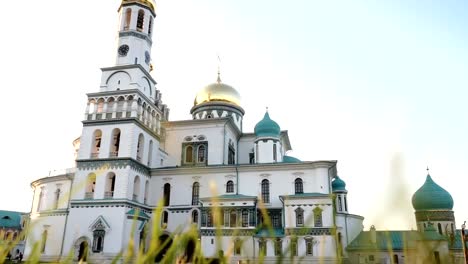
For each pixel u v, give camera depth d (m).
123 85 55.41
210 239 46.53
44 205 57.81
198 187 54.69
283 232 45.22
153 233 2.45
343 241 45.91
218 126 62.69
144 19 60.78
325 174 51.31
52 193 57.34
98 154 51.91
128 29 59.16
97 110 54.56
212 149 61.41
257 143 60.69
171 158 62.69
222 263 2.66
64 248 47.22
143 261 2.37
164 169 55.69
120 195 48.44
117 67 56.22
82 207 49.06
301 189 51.56
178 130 64.19
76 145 68.44
